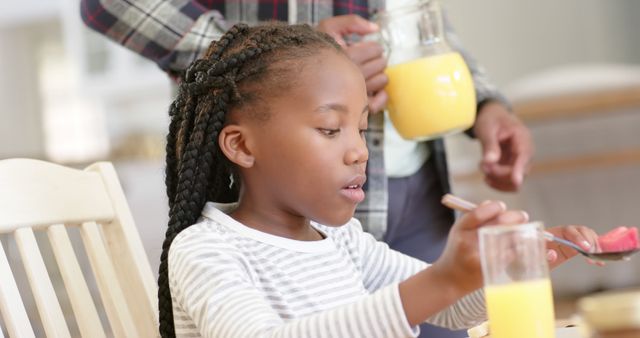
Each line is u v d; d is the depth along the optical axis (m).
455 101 1.65
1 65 7.16
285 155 1.18
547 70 5.84
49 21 7.11
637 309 0.79
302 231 1.26
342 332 0.94
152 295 1.41
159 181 5.15
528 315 0.85
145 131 6.48
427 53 1.66
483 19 5.90
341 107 1.17
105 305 1.38
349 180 1.18
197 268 1.11
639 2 5.79
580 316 0.87
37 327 3.65
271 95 1.18
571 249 1.15
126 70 5.86
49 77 7.21
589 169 4.16
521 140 1.87
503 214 0.87
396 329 0.92
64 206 1.35
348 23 1.63
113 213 1.42
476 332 1.22
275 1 1.78
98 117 6.75
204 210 1.25
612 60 5.80
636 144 4.13
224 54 1.25
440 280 0.90
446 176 1.86
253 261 1.18
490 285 0.87
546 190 4.24
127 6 1.72
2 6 6.65
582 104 4.19
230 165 1.26
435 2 1.69
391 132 1.79
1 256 1.25
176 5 1.71
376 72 1.62
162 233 5.12
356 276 1.29
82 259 3.94
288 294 1.19
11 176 1.30
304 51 1.19
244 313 1.03
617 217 4.18
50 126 7.17
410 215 1.85
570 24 5.82
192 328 1.14
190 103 1.26
